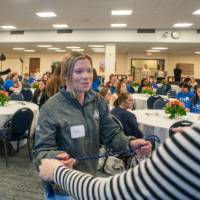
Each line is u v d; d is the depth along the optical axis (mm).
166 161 482
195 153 458
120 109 3166
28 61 17906
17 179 3354
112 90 7066
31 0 6574
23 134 3928
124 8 7191
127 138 1248
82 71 1206
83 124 1222
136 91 9273
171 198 473
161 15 7910
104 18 8477
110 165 2982
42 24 9664
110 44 10789
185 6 6863
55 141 1172
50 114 1177
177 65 14289
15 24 9742
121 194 519
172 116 3746
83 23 9359
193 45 10969
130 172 539
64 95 1217
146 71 13398
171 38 10164
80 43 11312
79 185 611
